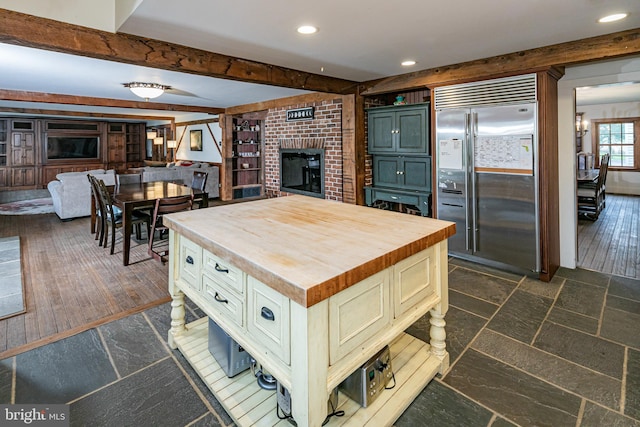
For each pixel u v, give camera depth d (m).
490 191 3.58
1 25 2.15
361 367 1.63
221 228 1.88
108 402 1.79
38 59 3.41
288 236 1.72
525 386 1.90
